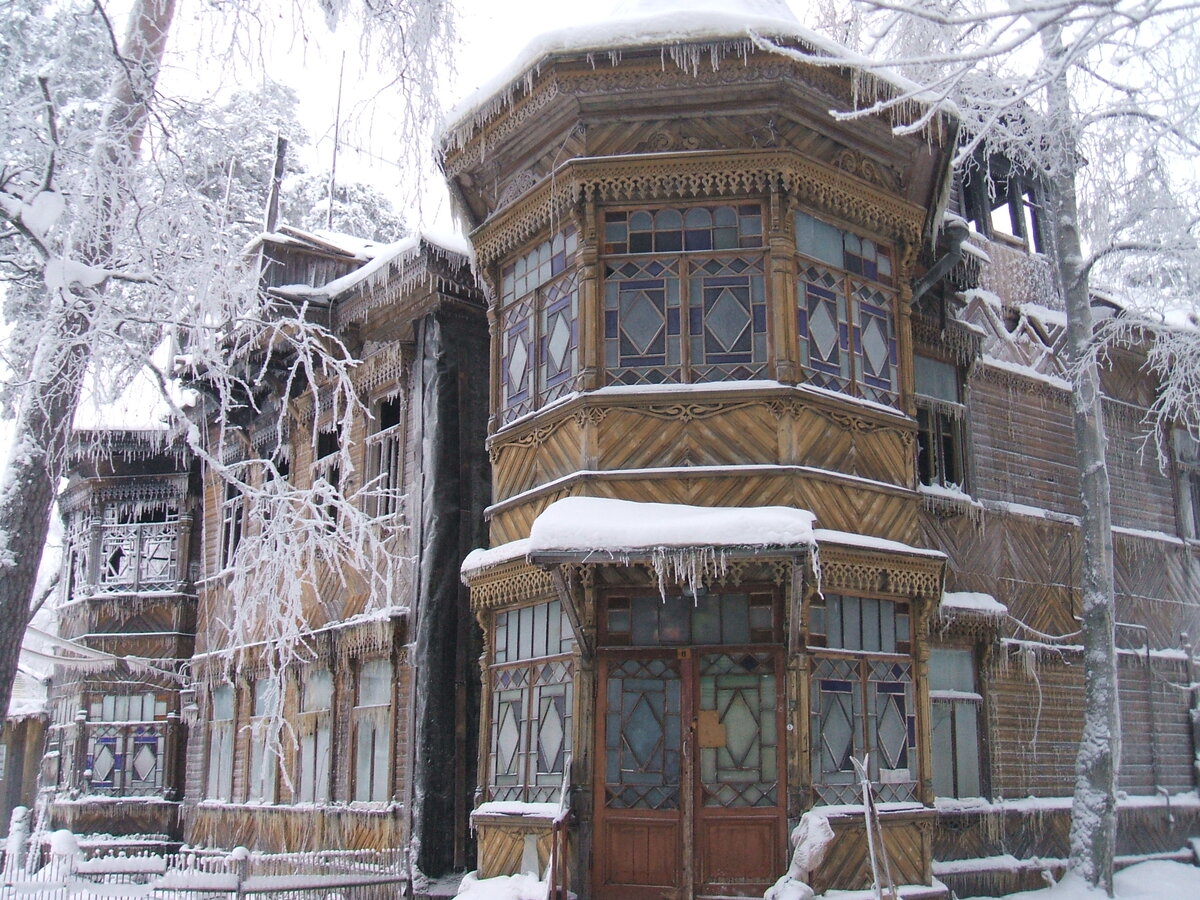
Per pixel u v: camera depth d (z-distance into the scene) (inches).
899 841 511.5
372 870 644.7
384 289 717.9
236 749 857.5
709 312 530.3
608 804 495.8
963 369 696.4
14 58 387.2
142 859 653.3
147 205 390.6
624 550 470.3
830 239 556.4
